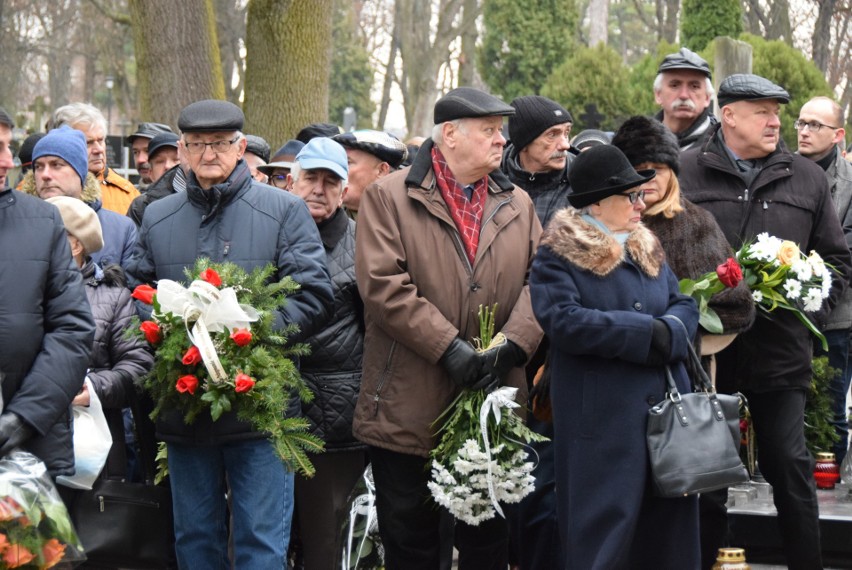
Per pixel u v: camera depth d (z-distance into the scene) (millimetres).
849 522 6664
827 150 8211
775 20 29625
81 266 5926
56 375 4617
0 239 4652
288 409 5547
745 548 6883
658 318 4965
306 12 12477
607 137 8086
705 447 4867
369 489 6020
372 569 5918
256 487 5336
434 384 5320
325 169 6059
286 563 5727
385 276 5301
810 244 6320
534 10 35812
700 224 5738
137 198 7336
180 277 5539
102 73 46844
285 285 5305
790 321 5969
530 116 6461
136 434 6000
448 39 28844
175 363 5133
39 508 4387
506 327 5320
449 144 5426
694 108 7652
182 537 5496
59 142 6328
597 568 4855
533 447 6047
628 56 63375
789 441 5969
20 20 40625
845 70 30062
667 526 5035
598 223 5133
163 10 12188
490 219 5477
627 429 4949
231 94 32812
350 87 47844
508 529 5668
